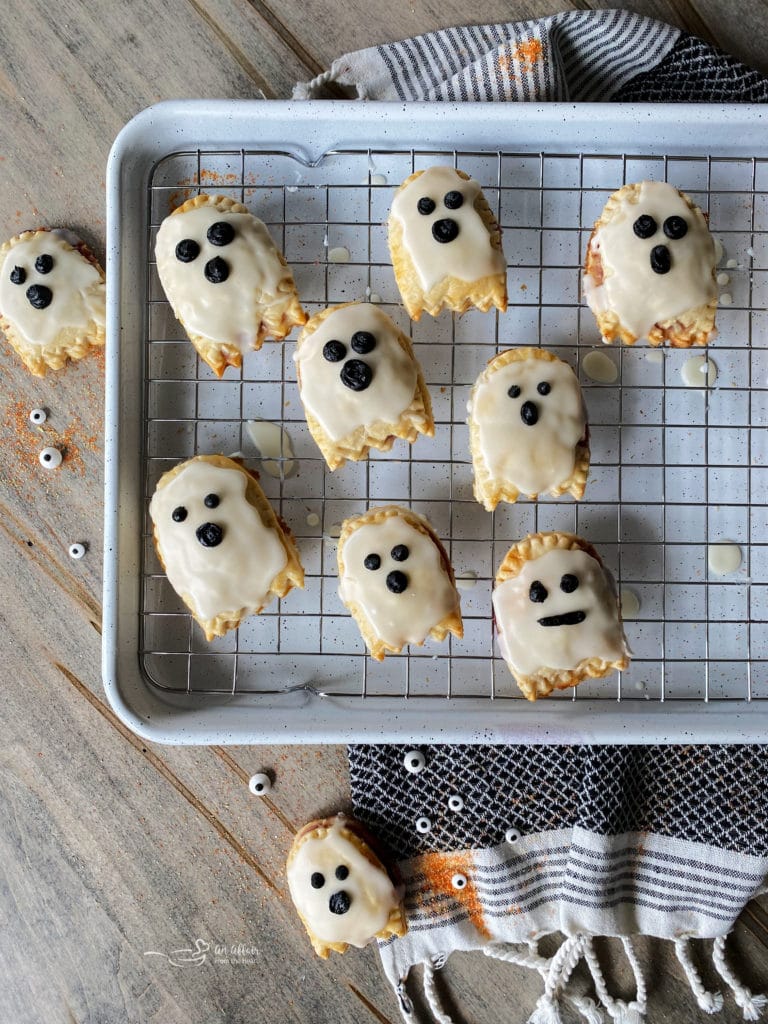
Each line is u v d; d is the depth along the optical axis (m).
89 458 0.48
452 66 0.46
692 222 0.42
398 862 0.47
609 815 0.45
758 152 0.45
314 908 0.45
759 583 0.46
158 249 0.43
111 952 0.49
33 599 0.48
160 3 0.46
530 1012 0.48
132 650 0.44
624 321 0.43
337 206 0.46
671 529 0.46
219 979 0.49
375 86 0.46
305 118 0.42
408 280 0.43
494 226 0.43
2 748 0.49
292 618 0.46
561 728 0.43
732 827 0.46
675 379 0.46
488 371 0.44
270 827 0.48
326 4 0.46
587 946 0.47
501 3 0.46
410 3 0.46
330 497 0.46
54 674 0.48
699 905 0.46
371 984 0.48
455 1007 0.48
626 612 0.46
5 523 0.48
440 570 0.43
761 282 0.46
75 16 0.47
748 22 0.46
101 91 0.47
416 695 0.46
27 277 0.45
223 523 0.43
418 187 0.42
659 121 0.43
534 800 0.47
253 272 0.42
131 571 0.44
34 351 0.46
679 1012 0.48
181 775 0.48
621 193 0.43
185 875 0.49
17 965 0.49
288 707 0.45
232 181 0.46
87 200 0.47
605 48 0.45
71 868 0.49
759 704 0.45
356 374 0.41
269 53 0.46
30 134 0.47
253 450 0.46
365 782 0.47
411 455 0.46
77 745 0.49
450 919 0.47
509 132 0.44
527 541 0.44
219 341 0.43
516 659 0.43
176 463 0.46
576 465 0.43
